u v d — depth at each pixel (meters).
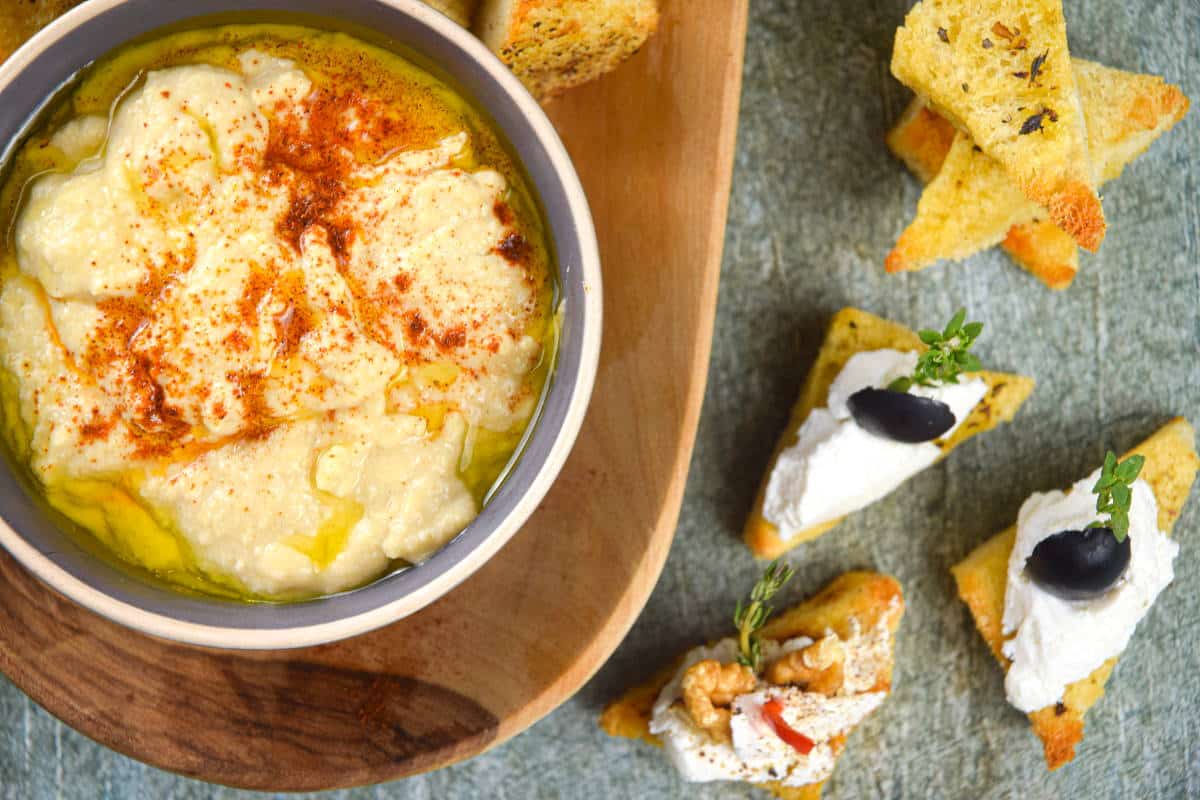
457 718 0.43
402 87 0.40
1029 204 0.46
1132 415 0.48
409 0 0.39
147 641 0.43
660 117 0.43
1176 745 0.48
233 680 0.43
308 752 0.43
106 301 0.39
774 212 0.47
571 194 0.40
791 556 0.47
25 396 0.39
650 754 0.47
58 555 0.39
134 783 0.45
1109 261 0.47
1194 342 0.48
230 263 0.39
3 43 0.41
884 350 0.46
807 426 0.46
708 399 0.47
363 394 0.39
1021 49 0.44
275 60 0.40
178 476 0.39
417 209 0.39
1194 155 0.48
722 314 0.47
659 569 0.43
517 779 0.46
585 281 0.40
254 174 0.39
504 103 0.40
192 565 0.39
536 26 0.42
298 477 0.39
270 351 0.39
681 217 0.43
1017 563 0.46
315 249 0.39
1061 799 0.48
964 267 0.47
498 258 0.40
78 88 0.39
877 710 0.47
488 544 0.39
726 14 0.43
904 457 0.46
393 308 0.39
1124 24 0.47
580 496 0.43
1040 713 0.47
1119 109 0.46
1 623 0.42
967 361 0.45
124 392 0.39
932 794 0.47
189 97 0.39
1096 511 0.45
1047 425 0.47
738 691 0.45
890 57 0.47
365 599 0.39
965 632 0.47
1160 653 0.48
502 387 0.40
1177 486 0.47
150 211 0.39
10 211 0.39
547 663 0.43
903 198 0.47
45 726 0.45
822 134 0.47
